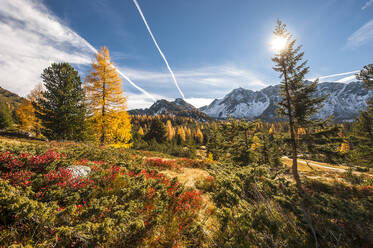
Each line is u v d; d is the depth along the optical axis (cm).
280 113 1373
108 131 1438
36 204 269
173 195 536
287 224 367
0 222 259
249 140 1828
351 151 1727
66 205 359
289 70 1352
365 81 1424
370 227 334
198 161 1658
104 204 356
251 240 315
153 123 5066
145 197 449
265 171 817
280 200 473
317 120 1220
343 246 302
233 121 1897
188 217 425
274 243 291
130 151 1798
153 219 347
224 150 2222
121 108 1470
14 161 440
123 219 298
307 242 315
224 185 614
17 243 235
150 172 818
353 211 396
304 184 1188
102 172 580
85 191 407
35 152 601
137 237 304
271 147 2142
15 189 323
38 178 400
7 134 1603
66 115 1573
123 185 503
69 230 246
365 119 1678
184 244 324
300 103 1219
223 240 334
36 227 254
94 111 1373
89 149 1035
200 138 8238
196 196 579
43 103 1547
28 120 2306
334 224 345
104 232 262
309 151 1203
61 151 759
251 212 397
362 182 1549
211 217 470
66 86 1619
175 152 3941
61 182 433
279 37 1427
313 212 399
